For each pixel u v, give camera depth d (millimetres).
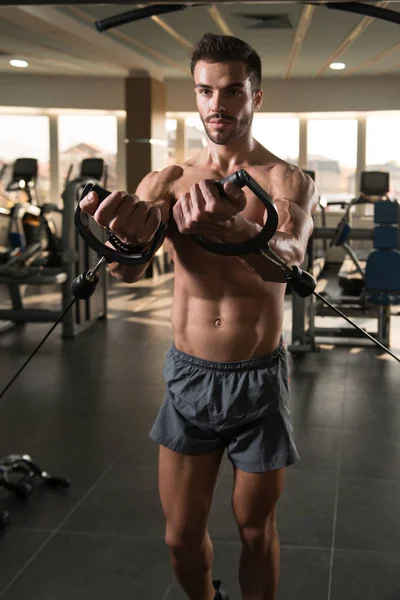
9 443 3596
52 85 11414
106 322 6781
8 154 11898
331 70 10281
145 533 2666
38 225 6680
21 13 5984
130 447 3551
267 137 12023
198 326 1688
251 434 1687
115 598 2240
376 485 3107
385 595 2256
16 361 5254
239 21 6641
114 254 1321
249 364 1671
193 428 1719
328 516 2805
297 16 6336
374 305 5828
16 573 2387
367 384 4719
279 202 1557
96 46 7883
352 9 2336
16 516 2809
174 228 1694
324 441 3650
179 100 11594
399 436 3729
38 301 7992
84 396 4406
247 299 1653
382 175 9320
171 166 1742
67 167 11961
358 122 11625
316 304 6262
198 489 1731
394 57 8977
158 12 2455
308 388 4625
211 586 1856
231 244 1260
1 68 10773
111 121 11836
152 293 8578
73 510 2859
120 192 1206
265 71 10445
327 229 5516
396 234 5414
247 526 1734
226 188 1125
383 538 2627
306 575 2369
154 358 5387
